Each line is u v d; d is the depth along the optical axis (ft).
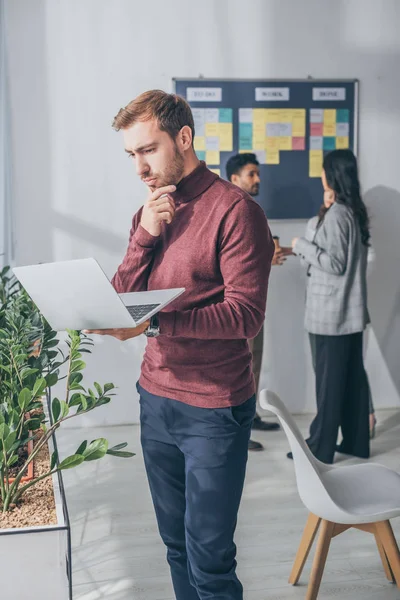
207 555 6.07
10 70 13.07
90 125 13.38
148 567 8.89
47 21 13.04
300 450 7.40
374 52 13.91
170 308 6.07
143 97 5.82
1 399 6.51
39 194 13.41
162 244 6.17
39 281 5.06
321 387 12.03
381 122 14.10
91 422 13.92
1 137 13.17
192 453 6.07
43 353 6.72
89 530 9.84
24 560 5.01
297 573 8.45
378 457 12.56
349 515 7.29
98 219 13.60
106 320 5.08
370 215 14.30
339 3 13.70
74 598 8.20
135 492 11.06
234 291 5.82
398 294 14.60
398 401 14.88
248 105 13.67
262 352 13.62
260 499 10.84
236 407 6.10
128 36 13.28
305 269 14.19
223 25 13.46
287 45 13.67
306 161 13.93
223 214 5.85
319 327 11.96
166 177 5.93
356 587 8.48
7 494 5.49
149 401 6.34
